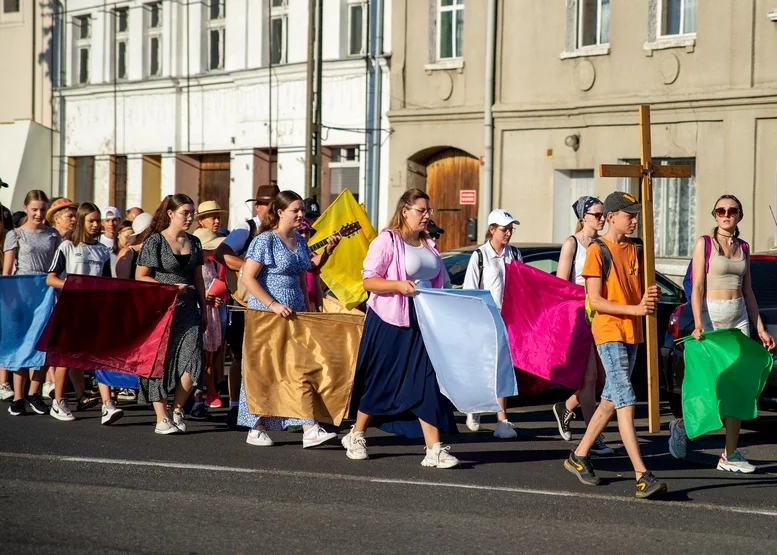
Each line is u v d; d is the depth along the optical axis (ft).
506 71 75.15
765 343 29.37
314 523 22.68
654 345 27.25
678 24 68.03
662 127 68.23
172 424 34.40
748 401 28.17
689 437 28.14
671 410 39.45
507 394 28.76
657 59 68.13
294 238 32.53
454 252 44.70
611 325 26.22
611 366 26.16
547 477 28.25
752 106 64.34
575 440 34.50
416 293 28.99
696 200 67.21
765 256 35.55
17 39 106.52
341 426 36.70
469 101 77.20
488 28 75.00
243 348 31.78
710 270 29.35
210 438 33.65
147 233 35.24
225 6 90.89
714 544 21.56
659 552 20.90
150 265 34.53
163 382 34.32
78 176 104.53
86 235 37.73
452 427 29.37
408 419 29.96
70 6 102.73
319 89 77.10
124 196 100.37
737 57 65.00
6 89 107.65
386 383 29.53
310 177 76.84
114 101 99.40
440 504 24.71
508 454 31.73
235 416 35.40
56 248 40.11
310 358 31.81
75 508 23.65
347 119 83.30
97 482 26.45
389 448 32.37
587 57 71.26
